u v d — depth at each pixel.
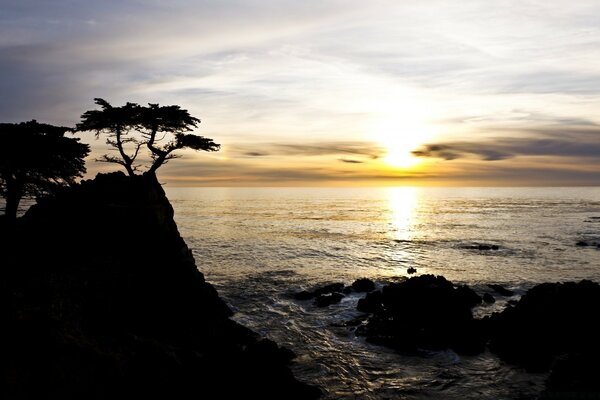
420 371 23.47
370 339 27.81
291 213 173.12
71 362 15.12
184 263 28.31
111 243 25.28
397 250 73.06
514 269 55.06
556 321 26.81
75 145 30.28
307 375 22.75
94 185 28.84
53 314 17.17
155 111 29.41
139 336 20.27
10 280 18.77
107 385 15.54
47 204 28.16
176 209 197.00
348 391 21.00
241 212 177.75
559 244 77.25
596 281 47.75
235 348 24.41
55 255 23.20
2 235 24.58
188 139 30.12
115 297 22.16
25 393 13.32
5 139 27.02
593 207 197.12
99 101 29.00
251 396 18.33
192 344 23.50
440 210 188.25
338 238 90.31
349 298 39.47
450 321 30.36
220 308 31.64
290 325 31.48
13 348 14.29
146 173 30.12
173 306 25.42
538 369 23.11
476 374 22.97
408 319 31.66
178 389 17.33
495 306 36.75
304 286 44.81
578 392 19.12
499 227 110.62
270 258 63.75
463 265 58.47
